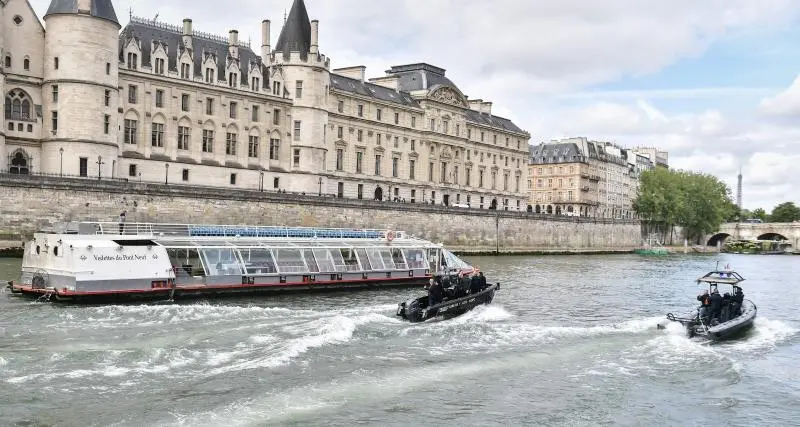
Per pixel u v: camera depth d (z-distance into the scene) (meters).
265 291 45.53
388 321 34.94
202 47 90.62
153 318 34.22
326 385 23.75
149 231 45.47
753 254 166.38
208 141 88.31
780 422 22.36
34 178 62.16
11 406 20.52
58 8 71.44
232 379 23.86
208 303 41.44
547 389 24.75
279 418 20.52
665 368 28.16
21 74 71.75
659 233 166.25
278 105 95.88
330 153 105.44
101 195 66.56
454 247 107.00
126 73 79.00
